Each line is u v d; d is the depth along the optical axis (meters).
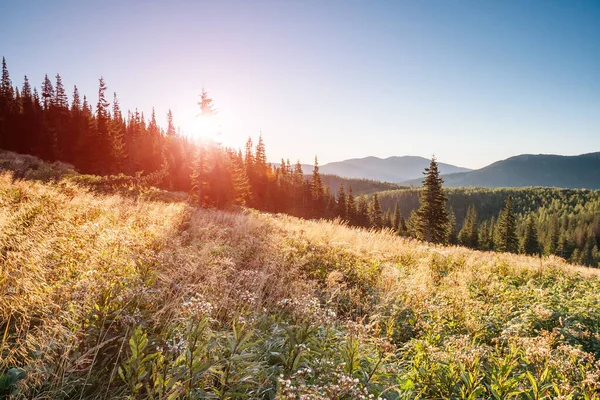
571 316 6.11
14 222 6.16
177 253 6.07
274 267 6.82
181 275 5.10
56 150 49.28
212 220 11.84
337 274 7.14
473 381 3.47
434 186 43.50
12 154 40.34
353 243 11.52
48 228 6.12
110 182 24.09
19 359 2.88
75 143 52.62
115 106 70.56
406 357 4.66
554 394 3.56
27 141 46.97
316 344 3.86
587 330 5.55
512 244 74.06
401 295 6.73
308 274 7.57
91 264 4.45
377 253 10.50
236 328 3.41
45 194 9.84
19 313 3.30
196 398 2.75
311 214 72.12
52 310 3.30
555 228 121.69
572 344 5.26
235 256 7.33
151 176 52.06
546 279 10.09
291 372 3.35
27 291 3.39
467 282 8.75
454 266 10.88
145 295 3.78
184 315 3.66
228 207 33.91
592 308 6.58
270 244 8.91
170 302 4.06
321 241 10.67
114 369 2.74
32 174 22.39
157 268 5.02
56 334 2.94
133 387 2.61
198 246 7.37
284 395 2.69
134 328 3.09
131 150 63.81
